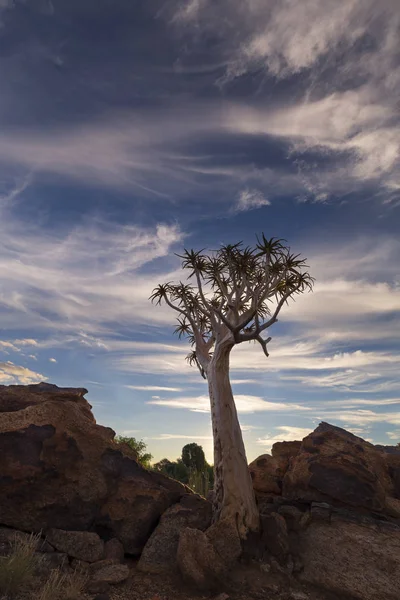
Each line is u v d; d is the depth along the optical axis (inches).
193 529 454.3
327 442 573.9
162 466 1483.8
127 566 437.4
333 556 446.0
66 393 607.5
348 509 504.1
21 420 488.7
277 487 579.5
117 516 494.9
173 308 680.4
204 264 633.0
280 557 458.6
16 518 446.9
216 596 400.8
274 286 567.5
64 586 366.9
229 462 521.0
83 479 490.0
